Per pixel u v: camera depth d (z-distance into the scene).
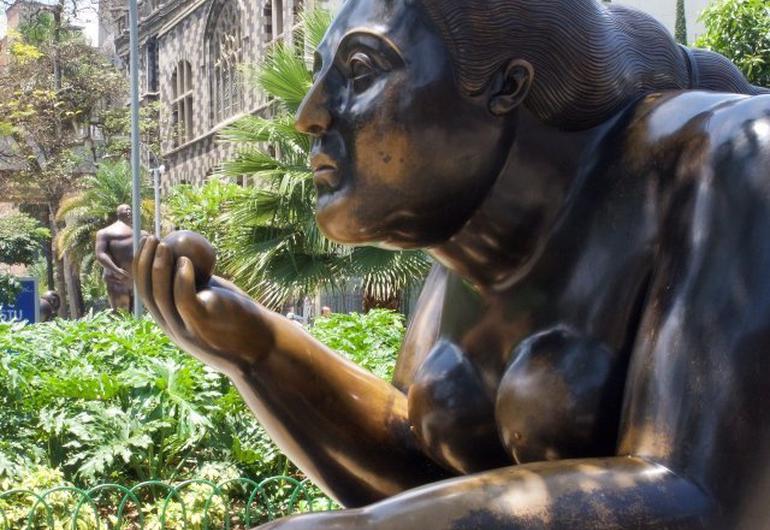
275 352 1.46
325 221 1.29
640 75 1.34
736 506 1.05
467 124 1.25
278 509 5.70
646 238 1.22
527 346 1.28
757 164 1.13
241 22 34.56
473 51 1.24
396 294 11.33
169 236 1.44
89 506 5.37
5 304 18.38
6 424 5.89
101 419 5.86
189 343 1.44
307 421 1.48
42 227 38.41
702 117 1.22
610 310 1.23
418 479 1.48
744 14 7.30
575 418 1.22
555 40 1.26
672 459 1.08
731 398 1.07
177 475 5.88
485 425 1.34
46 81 34.00
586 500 1.03
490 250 1.31
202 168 38.06
